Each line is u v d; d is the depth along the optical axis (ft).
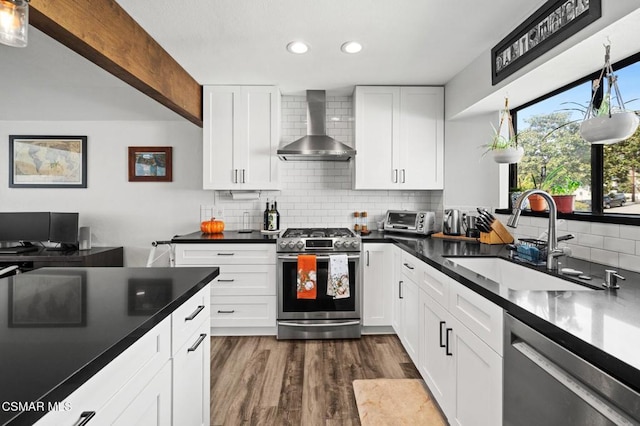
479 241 9.20
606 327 3.10
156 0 6.13
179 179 12.22
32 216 11.80
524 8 6.31
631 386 2.46
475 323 4.79
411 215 11.10
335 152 10.28
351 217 12.26
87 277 4.97
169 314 3.77
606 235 5.84
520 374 3.73
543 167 7.82
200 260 10.05
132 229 12.26
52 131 12.16
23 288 4.38
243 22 6.90
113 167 12.21
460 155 10.45
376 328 10.43
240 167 10.84
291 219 12.23
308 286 9.56
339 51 8.25
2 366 2.31
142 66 7.18
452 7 6.31
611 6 4.57
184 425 4.30
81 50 5.66
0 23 3.31
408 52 8.31
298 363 8.51
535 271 5.80
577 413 2.91
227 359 8.73
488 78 8.05
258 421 6.33
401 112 10.84
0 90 9.41
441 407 6.15
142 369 3.26
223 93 10.77
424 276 7.14
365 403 6.82
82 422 2.35
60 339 2.78
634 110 5.64
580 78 6.74
